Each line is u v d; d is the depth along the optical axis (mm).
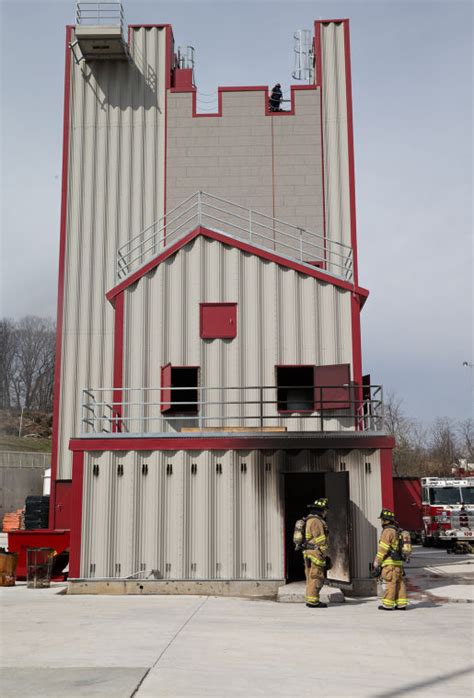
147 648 9234
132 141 26859
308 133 26703
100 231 26172
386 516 13594
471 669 8227
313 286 19484
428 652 9164
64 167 26562
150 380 19125
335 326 19297
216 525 15633
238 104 26984
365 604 14055
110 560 15484
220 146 26719
